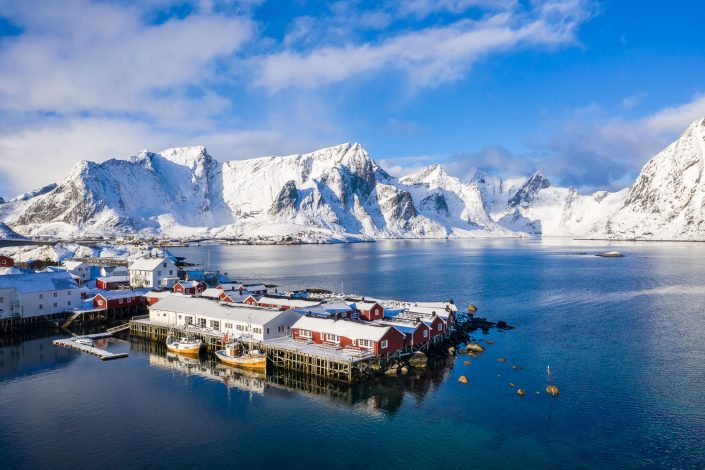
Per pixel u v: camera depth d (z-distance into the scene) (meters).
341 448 45.88
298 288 145.12
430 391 59.59
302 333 74.12
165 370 67.69
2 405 55.09
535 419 51.94
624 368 68.38
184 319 85.56
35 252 177.12
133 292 108.38
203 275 144.25
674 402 56.34
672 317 102.19
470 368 68.38
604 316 104.06
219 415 52.75
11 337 85.56
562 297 129.75
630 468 42.62
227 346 71.69
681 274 177.25
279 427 50.00
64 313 96.25
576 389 60.38
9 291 90.44
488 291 141.50
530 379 63.97
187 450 45.44
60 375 65.38
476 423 50.97
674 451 45.41
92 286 123.38
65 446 46.03
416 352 70.31
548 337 86.06
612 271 191.38
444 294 136.00
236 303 88.75
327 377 64.38
